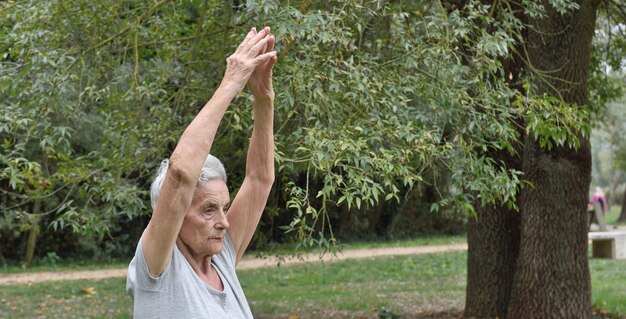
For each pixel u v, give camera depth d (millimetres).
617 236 18219
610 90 10000
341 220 22328
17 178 5723
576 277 8008
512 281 8805
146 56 7355
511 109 5430
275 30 4918
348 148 4422
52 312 10906
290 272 15758
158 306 2402
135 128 6641
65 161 6535
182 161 2369
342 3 5391
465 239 23594
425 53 5312
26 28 5930
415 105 5922
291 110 4996
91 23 6207
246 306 2633
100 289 13406
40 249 18469
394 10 6133
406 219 24062
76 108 6047
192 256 2545
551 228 7988
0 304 11609
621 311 10016
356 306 10883
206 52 6898
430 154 4973
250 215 2896
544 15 7016
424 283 13805
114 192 6316
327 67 4934
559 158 7918
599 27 9922
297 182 7496
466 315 9016
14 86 5723
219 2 6535
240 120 5328
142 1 6430
